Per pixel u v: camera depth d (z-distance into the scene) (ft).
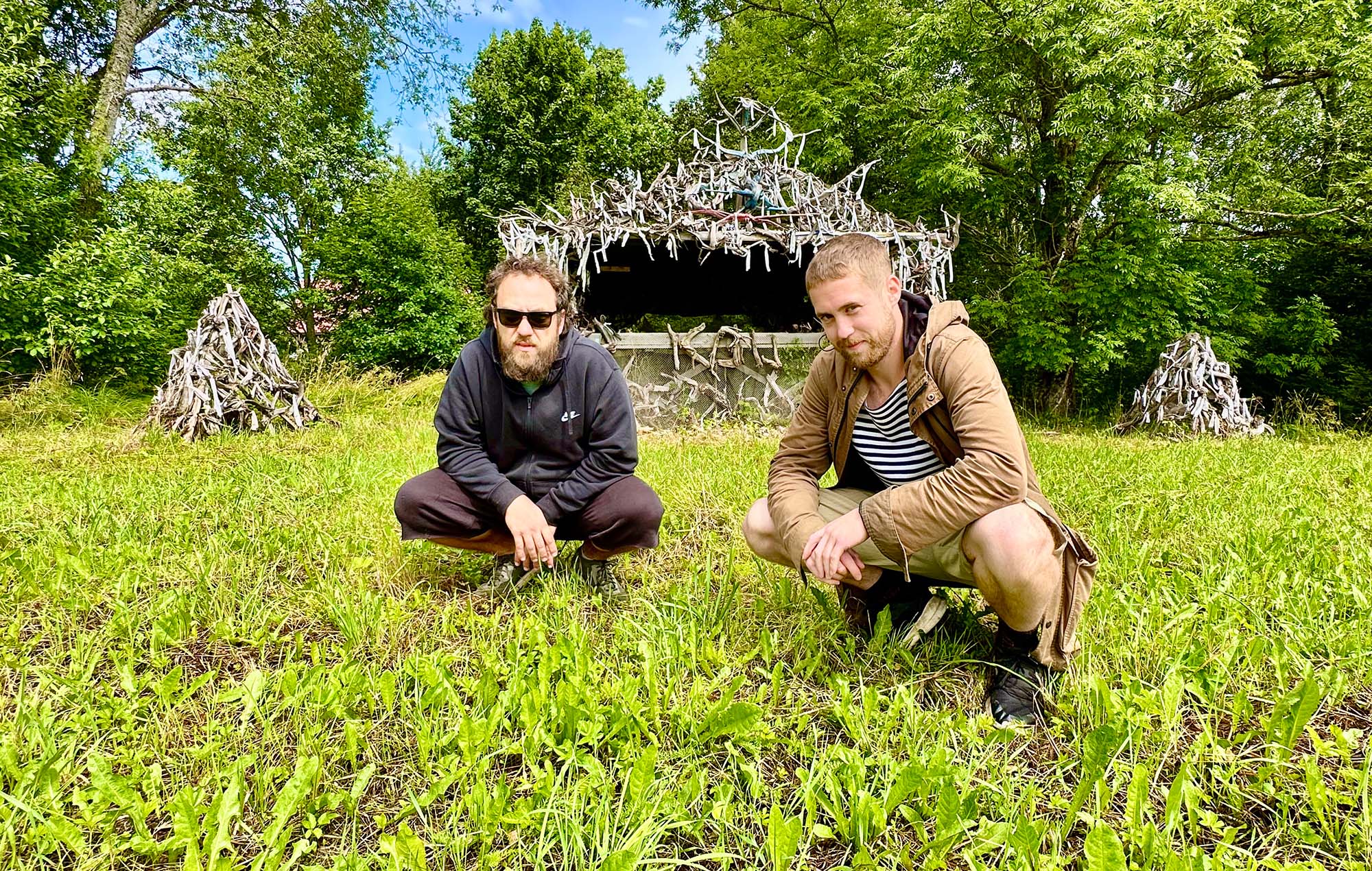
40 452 17.26
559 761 5.05
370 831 4.46
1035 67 31.27
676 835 4.42
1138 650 6.29
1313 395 32.76
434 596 8.09
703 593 7.69
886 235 25.64
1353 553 8.73
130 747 5.04
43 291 26.96
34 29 29.91
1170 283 31.01
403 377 46.01
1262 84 30.58
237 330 20.59
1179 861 3.69
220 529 10.46
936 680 6.10
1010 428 5.33
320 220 55.47
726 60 51.08
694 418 24.26
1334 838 4.19
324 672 5.89
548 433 7.74
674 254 24.12
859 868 4.03
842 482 7.14
